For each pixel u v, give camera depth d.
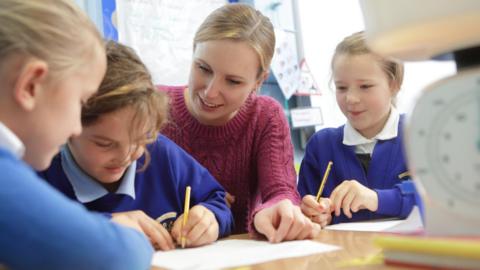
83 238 0.44
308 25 1.86
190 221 0.75
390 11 0.39
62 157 0.81
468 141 0.38
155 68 1.44
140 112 0.72
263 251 0.62
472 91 0.38
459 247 0.36
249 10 1.01
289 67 1.76
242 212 1.10
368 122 1.23
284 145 1.08
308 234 0.73
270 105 1.13
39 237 0.41
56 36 0.51
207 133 1.07
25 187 0.43
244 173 1.10
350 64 1.20
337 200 0.96
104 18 1.33
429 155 0.40
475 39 0.39
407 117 0.42
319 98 1.86
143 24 1.42
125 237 0.49
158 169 0.91
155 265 0.56
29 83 0.48
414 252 0.39
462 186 0.39
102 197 0.83
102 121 0.69
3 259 0.41
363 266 0.45
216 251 0.65
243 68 0.94
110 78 0.70
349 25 1.80
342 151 1.27
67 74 0.52
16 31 0.48
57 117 0.51
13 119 0.49
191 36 1.54
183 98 1.11
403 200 0.95
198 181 0.92
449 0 0.36
